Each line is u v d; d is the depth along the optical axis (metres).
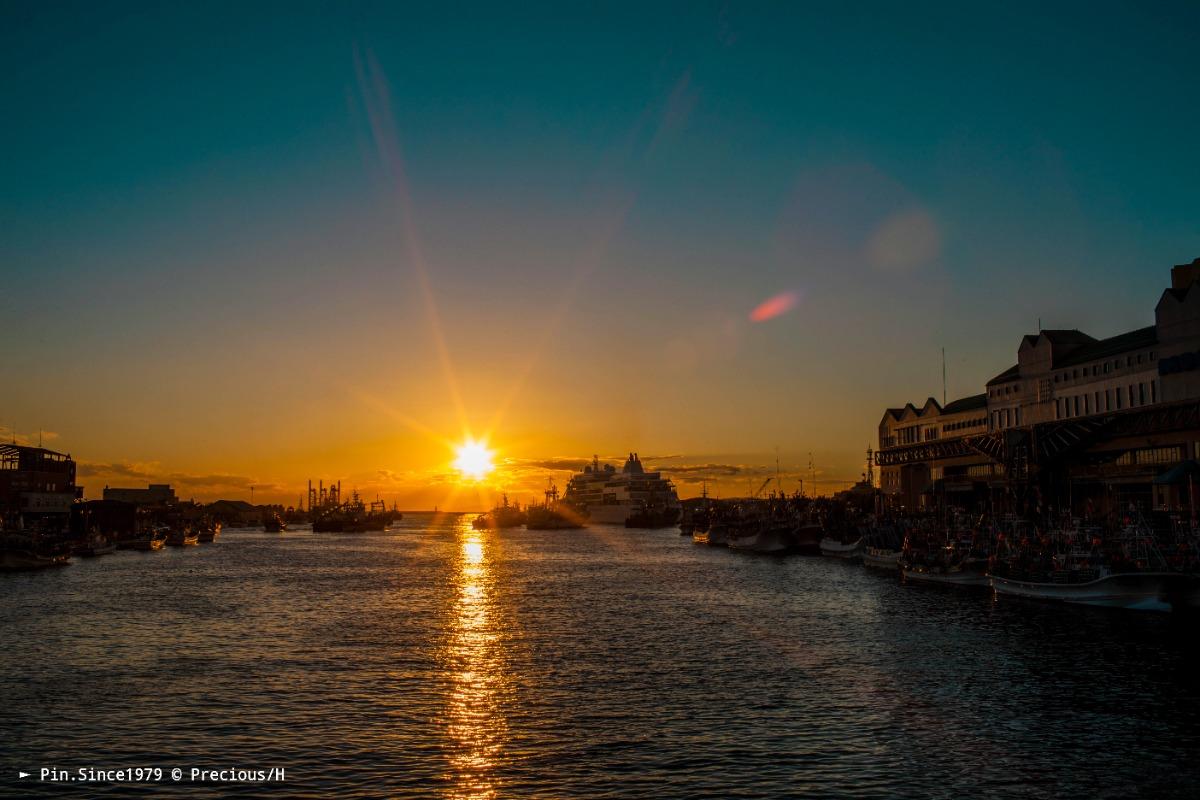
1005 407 149.50
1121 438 115.19
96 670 61.50
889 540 144.75
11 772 40.59
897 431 196.12
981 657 63.28
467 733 45.97
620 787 38.28
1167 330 112.19
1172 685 54.44
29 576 136.75
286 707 51.22
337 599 107.00
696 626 81.19
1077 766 40.47
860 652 66.19
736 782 38.75
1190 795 37.19
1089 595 84.75
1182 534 85.75
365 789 38.38
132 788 38.72
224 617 89.12
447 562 178.50
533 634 77.38
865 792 37.56
